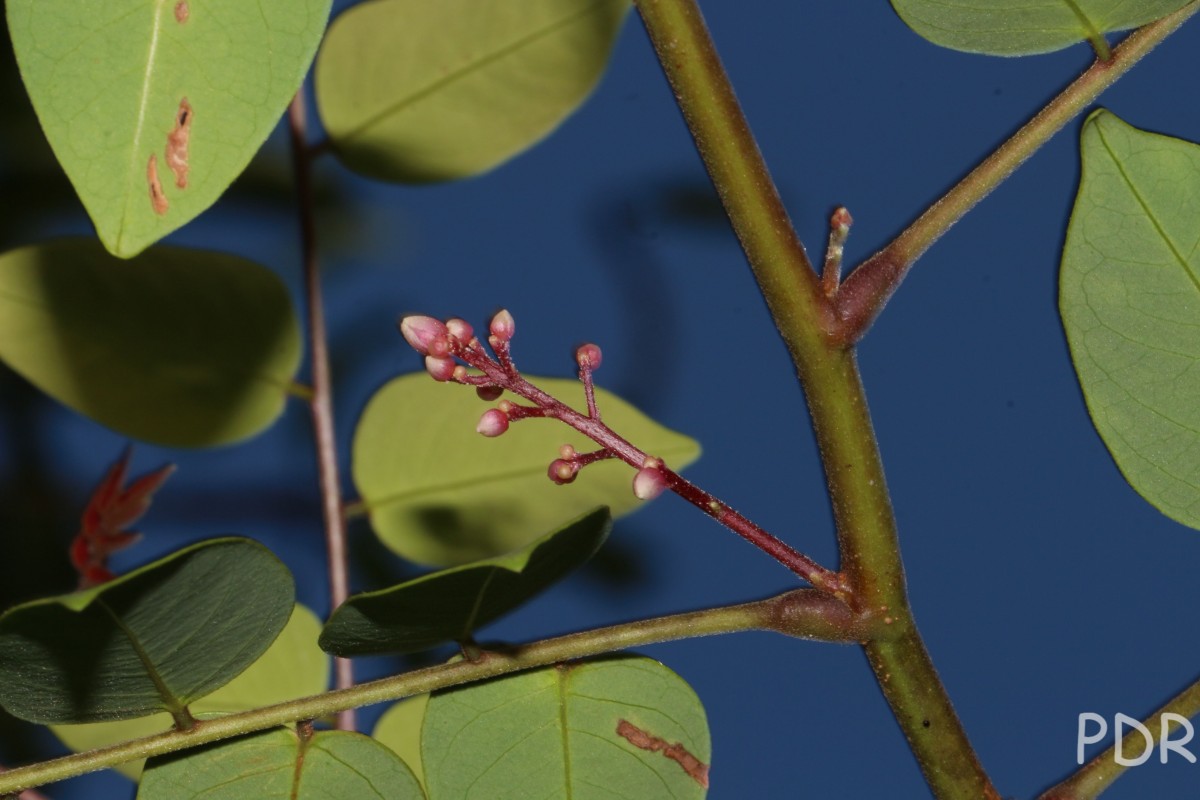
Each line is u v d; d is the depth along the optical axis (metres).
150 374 0.42
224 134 0.35
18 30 0.35
